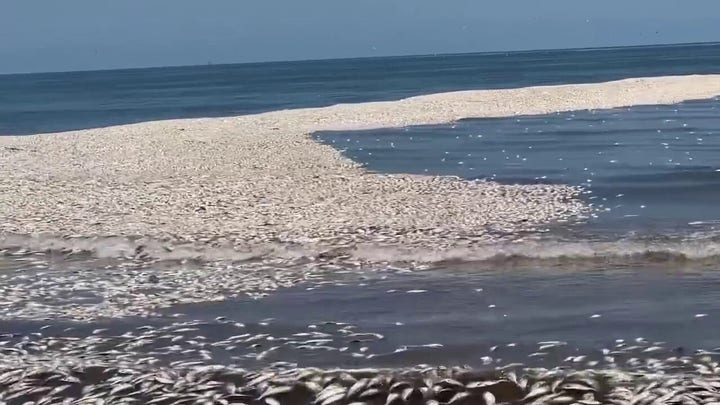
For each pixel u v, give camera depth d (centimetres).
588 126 3219
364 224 1627
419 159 2506
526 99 4225
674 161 2286
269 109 5434
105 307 1187
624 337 987
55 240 1588
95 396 841
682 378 823
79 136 3372
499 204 1791
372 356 955
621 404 773
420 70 13700
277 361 946
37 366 930
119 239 1573
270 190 2034
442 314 1108
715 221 1573
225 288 1270
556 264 1344
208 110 5619
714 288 1175
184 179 2242
